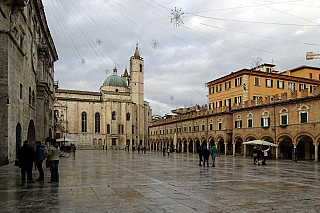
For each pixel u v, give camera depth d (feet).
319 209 34.01
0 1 82.23
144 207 33.83
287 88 206.90
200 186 50.29
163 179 59.82
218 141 203.41
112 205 34.73
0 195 40.78
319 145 139.03
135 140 407.85
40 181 55.06
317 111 129.70
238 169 86.12
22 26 106.11
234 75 201.46
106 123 388.16
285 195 42.63
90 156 176.86
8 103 84.64
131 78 430.20
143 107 429.79
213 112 212.23
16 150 102.47
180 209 32.99
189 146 269.85
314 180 61.11
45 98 156.97
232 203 36.60
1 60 84.53
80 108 382.42
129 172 74.38
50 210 32.09
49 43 188.24
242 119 180.45
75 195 40.93
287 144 164.55
